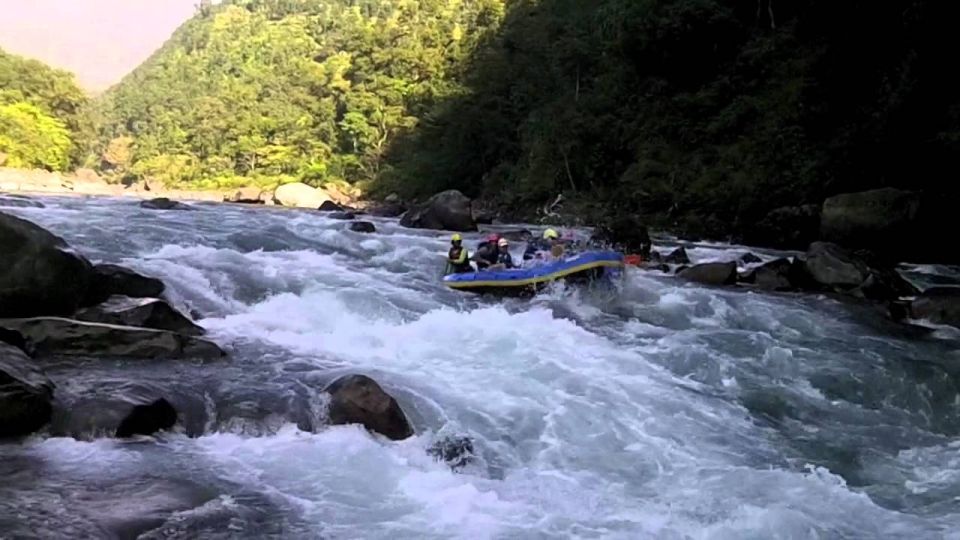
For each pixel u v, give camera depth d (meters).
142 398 6.46
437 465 6.44
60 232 13.25
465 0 77.19
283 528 5.11
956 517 6.31
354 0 127.88
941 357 10.80
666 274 15.80
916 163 22.31
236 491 5.55
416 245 16.80
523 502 5.98
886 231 20.28
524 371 8.63
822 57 29.59
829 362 10.37
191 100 98.06
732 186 26.42
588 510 5.95
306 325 9.75
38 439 5.96
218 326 9.23
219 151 76.44
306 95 74.94
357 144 67.12
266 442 6.47
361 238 16.89
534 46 46.59
